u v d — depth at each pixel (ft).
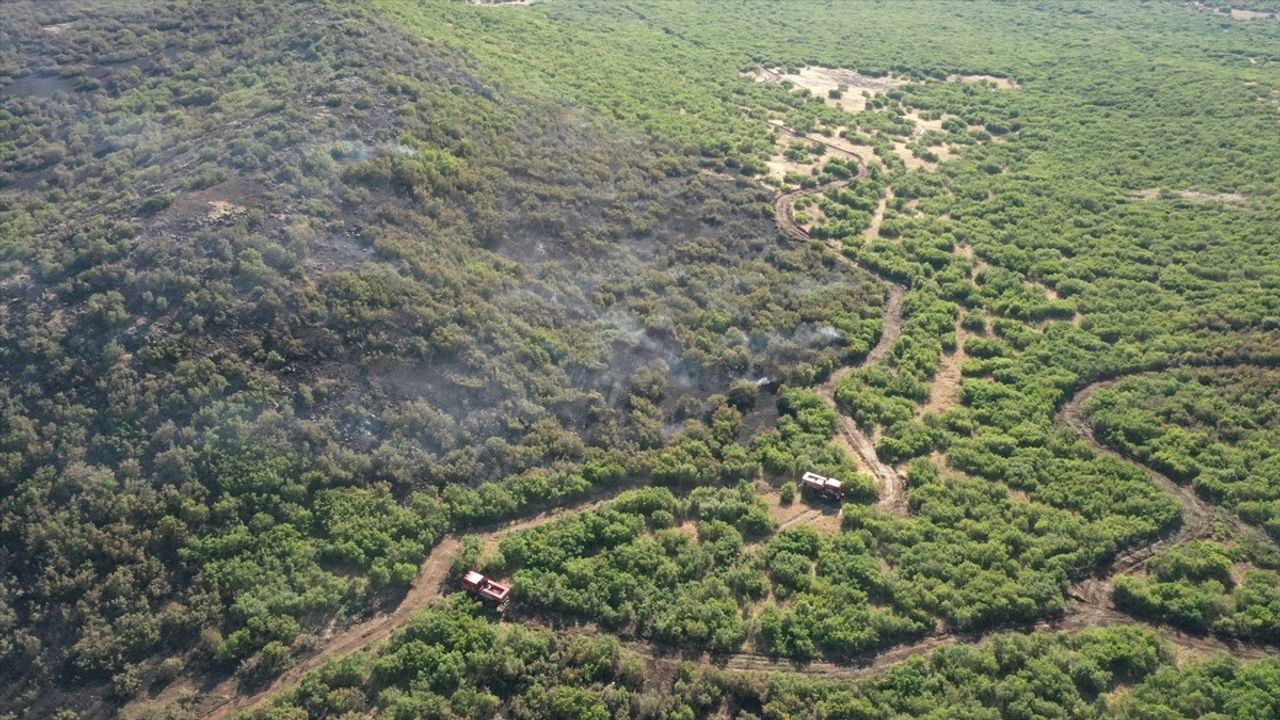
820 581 163.43
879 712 141.69
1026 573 163.12
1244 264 245.65
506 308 213.46
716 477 187.21
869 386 212.64
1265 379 204.95
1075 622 157.79
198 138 245.04
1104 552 167.22
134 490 164.76
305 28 296.92
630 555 166.91
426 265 211.61
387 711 141.79
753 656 153.17
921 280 249.34
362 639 154.92
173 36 296.10
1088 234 268.82
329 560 165.07
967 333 233.35
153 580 156.97
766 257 255.29
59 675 148.36
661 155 293.02
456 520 175.01
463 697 143.84
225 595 157.69
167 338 181.16
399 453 180.34
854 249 262.67
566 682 146.92
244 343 184.55
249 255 195.62
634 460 187.62
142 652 151.02
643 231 252.83
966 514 177.27
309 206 213.66
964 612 156.46
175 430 171.42
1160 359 215.10
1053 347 222.07
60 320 182.70
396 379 190.08
